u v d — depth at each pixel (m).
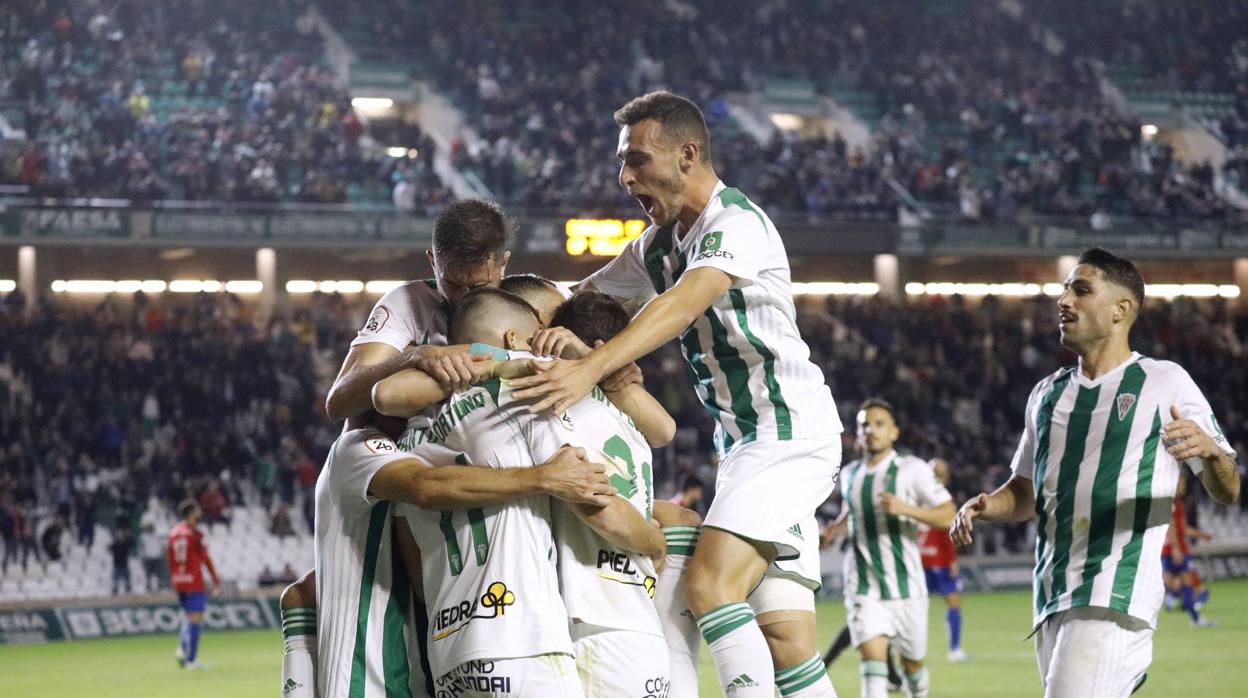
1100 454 5.38
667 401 28.02
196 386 26.02
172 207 27.56
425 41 38.12
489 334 4.33
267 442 25.72
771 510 4.75
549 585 4.18
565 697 4.08
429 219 29.42
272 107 32.91
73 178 28.25
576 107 36.34
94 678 14.53
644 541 4.29
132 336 27.12
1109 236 33.12
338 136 32.56
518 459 4.23
